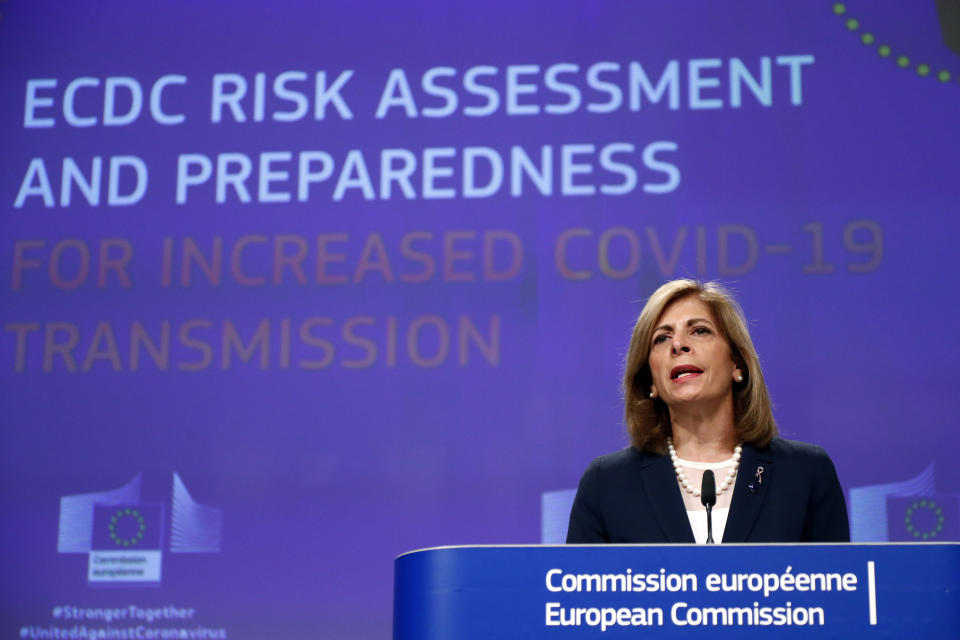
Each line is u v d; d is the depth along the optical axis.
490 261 4.39
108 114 4.66
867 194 4.29
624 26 4.53
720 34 4.48
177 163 4.59
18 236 4.57
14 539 4.30
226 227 4.52
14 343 4.48
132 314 4.47
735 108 4.41
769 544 1.48
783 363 4.20
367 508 4.25
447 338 4.36
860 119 4.35
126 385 4.41
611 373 4.27
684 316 2.11
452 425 4.29
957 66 4.34
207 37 4.69
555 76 4.52
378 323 4.39
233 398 4.37
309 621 4.16
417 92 4.57
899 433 4.11
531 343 4.32
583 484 2.12
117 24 4.73
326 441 4.31
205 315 4.45
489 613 1.49
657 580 1.48
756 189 4.34
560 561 1.50
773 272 4.27
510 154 4.48
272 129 4.59
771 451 2.06
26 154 4.64
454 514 4.23
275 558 4.22
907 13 4.40
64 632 4.21
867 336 4.19
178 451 4.34
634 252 4.35
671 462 2.06
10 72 4.72
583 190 4.41
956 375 4.13
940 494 4.06
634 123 4.45
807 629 1.46
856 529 4.06
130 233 4.55
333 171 4.53
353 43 4.63
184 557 4.25
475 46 4.58
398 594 1.57
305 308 4.42
